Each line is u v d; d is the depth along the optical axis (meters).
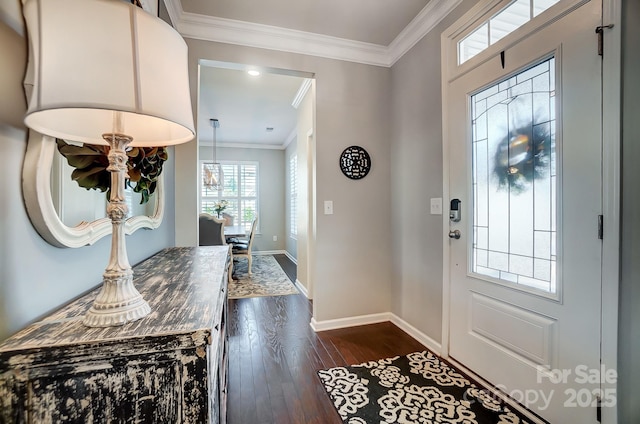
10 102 0.66
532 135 1.46
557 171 1.34
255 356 2.09
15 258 0.67
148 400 0.62
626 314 1.13
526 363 1.49
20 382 0.57
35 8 0.58
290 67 2.42
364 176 2.66
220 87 3.56
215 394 0.85
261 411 1.53
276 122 5.06
